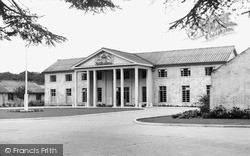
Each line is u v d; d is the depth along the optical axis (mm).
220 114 20672
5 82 66062
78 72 55000
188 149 9602
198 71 44656
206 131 14648
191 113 22094
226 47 46594
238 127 16391
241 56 22406
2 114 30203
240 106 22203
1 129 16812
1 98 60906
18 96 61531
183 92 45844
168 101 46844
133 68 45938
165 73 47531
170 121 19594
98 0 7754
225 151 9203
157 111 33438
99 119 23938
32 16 8875
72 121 22266
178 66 46250
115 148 9945
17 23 8875
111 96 51438
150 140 11773
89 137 12961
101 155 8734
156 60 49094
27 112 33812
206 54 45906
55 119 24531
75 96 50281
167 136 12945
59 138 12719
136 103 44781
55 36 9359
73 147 10219
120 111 33781
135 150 9516
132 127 17328
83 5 8062
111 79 51562
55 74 58219
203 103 24797
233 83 22562
